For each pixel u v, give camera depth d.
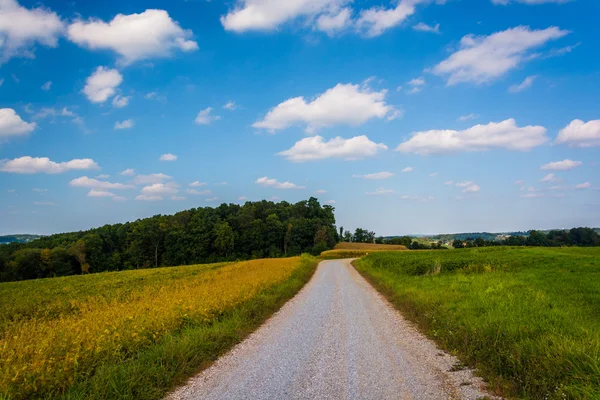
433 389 5.41
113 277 37.81
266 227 103.50
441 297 12.41
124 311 10.20
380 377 5.97
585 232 100.00
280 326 10.48
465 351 7.07
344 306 13.85
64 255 76.19
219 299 11.96
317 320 11.20
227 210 116.81
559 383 5.04
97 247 82.62
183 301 11.52
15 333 8.19
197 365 6.91
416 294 13.88
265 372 6.42
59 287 31.50
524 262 26.28
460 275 18.55
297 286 20.42
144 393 5.37
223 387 5.75
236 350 8.05
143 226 90.38
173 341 7.33
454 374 6.07
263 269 28.44
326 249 96.44
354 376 6.05
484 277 16.92
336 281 24.77
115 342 7.22
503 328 7.47
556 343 6.10
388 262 31.34
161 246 92.31
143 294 17.95
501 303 9.96
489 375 5.84
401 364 6.67
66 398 5.02
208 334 8.38
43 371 5.48
